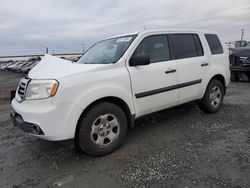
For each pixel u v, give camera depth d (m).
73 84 2.96
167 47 4.12
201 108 5.02
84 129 3.10
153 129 4.31
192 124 4.47
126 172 2.84
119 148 3.54
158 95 3.88
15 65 33.56
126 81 3.46
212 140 3.67
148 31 3.95
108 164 3.07
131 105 3.56
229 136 3.81
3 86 14.58
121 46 3.83
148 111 3.86
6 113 6.24
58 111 2.88
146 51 3.84
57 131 2.90
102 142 3.29
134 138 3.92
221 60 5.08
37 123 2.88
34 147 3.78
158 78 3.84
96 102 3.27
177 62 4.15
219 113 5.13
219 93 5.15
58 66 3.42
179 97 4.23
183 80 4.23
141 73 3.63
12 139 4.20
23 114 3.00
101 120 3.26
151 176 2.72
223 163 2.93
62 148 3.65
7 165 3.20
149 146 3.56
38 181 2.76
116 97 3.38
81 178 2.77
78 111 2.99
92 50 4.53
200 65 4.54
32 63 30.41
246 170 2.74
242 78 10.52
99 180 2.71
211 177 2.62
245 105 5.84
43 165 3.15
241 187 2.41
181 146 3.50
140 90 3.64
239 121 4.55
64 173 2.91
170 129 4.27
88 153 3.21
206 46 4.79
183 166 2.90
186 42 4.45
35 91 2.98
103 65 3.36
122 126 3.47
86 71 3.15
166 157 3.17
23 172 2.99
